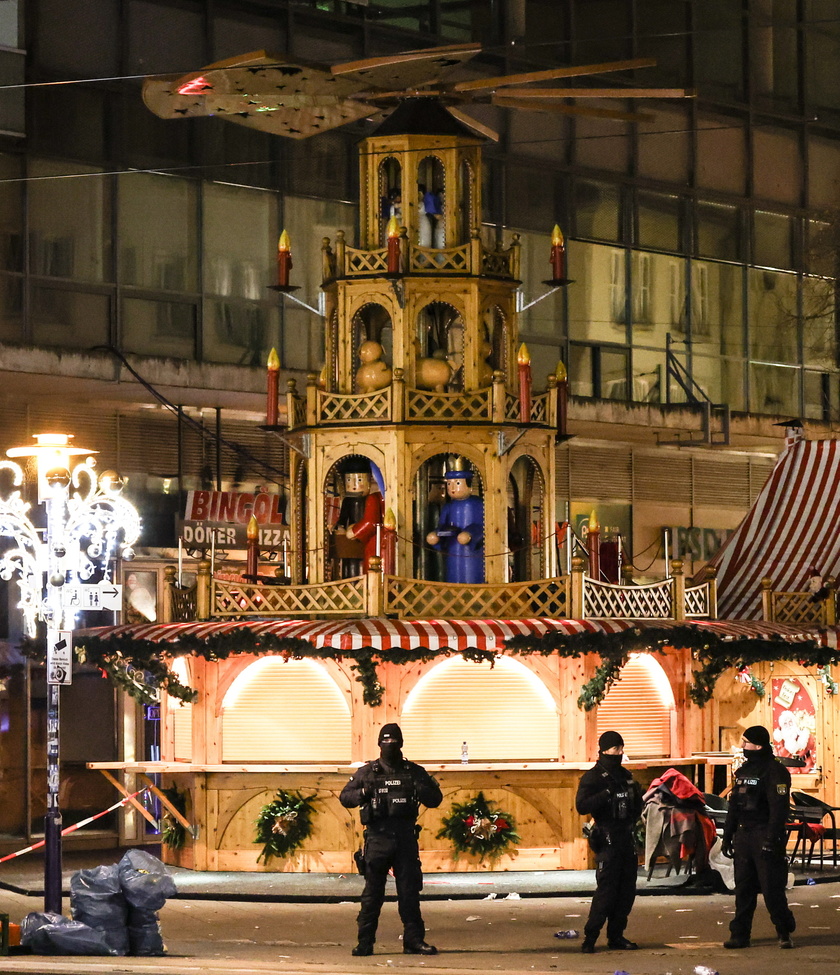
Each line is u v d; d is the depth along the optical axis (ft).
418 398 168.25
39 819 194.39
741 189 253.24
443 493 174.91
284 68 139.13
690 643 164.45
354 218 218.38
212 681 165.58
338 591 164.25
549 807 163.32
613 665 160.97
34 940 117.60
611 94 149.69
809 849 180.04
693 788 154.92
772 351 255.29
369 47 219.41
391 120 174.09
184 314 203.31
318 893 149.79
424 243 173.78
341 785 162.40
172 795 172.45
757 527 207.00
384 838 117.29
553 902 146.61
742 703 181.98
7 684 192.85
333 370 175.83
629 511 245.24
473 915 138.92
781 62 258.57
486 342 173.37
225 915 140.97
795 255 258.78
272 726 164.55
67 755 196.65
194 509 198.59
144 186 200.64
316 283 214.48
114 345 196.03
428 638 156.97
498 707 163.02
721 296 250.57
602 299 238.27
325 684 163.43
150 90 147.54
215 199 206.49
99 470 200.44
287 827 162.30
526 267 231.30
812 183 260.83
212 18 205.36
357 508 175.42
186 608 174.50
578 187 237.04
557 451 238.07
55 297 192.95
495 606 164.96
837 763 184.03
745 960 112.37
